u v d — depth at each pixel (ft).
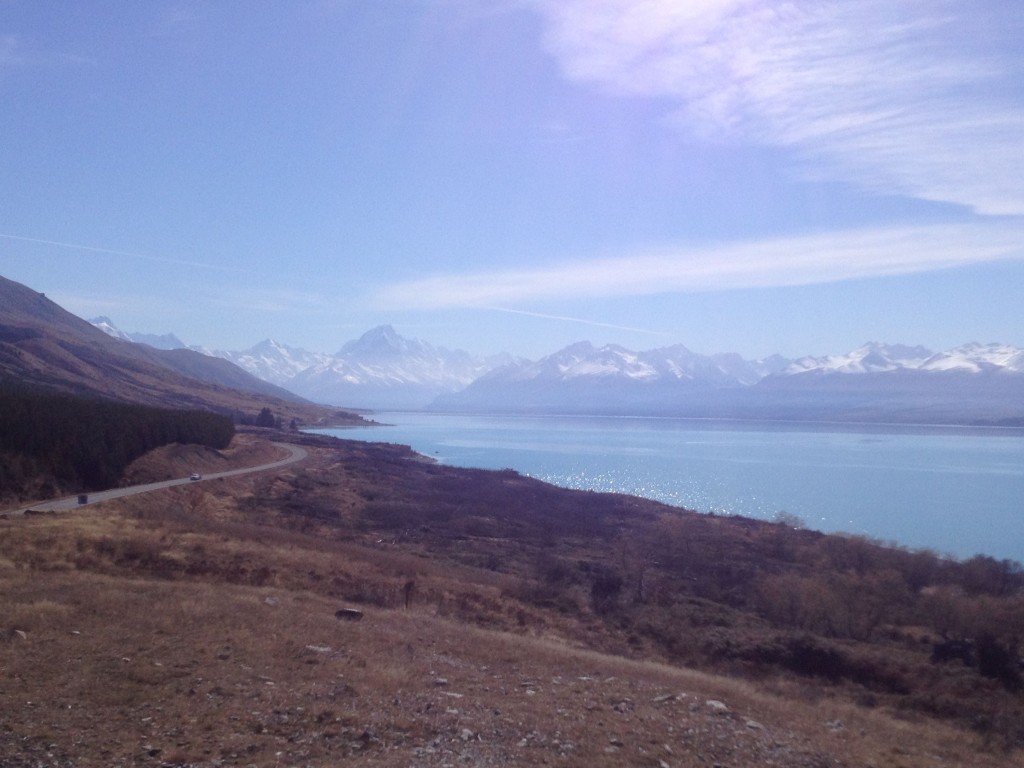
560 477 320.70
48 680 35.24
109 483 158.30
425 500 190.70
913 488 297.12
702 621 84.23
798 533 165.27
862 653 72.23
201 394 558.15
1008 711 56.39
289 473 210.79
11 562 67.00
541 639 66.74
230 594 60.54
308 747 29.91
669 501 257.34
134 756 27.76
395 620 59.57
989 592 113.70
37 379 379.55
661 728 36.45
